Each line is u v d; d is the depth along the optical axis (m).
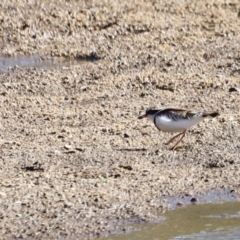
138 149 14.88
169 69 20.89
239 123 16.33
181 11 26.38
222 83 19.55
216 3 27.19
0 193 12.41
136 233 11.31
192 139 15.41
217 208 12.25
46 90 19.33
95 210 11.95
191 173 13.55
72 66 21.62
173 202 12.40
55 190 12.62
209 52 22.53
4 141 15.32
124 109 17.69
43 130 16.17
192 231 11.41
